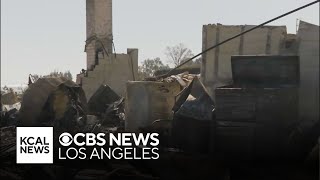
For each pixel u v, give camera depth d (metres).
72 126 12.67
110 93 15.52
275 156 7.89
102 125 13.34
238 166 8.11
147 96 11.80
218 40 11.18
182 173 8.36
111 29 19.06
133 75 18.08
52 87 13.59
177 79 12.38
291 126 7.88
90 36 18.97
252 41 10.87
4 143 10.73
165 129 9.96
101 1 18.95
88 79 17.84
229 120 8.25
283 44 10.51
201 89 10.14
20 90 21.55
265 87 8.20
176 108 10.27
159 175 8.45
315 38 8.13
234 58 8.49
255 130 8.07
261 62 8.32
